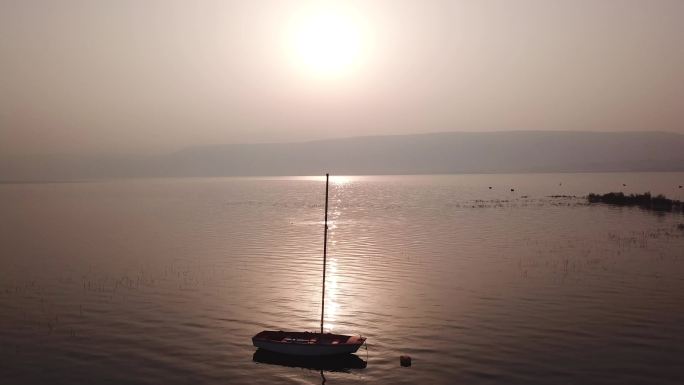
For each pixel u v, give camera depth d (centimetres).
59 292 4162
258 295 3997
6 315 3575
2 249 6325
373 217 9625
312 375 2603
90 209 12606
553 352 2822
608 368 2616
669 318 3319
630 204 10975
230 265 5147
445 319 3384
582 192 15725
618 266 4806
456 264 5056
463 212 10119
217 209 12119
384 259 5369
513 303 3703
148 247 6362
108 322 3406
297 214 10556
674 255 5269
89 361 2794
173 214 10938
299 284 4328
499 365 2675
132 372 2659
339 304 3738
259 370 2669
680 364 2645
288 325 3316
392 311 3566
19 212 11938
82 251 6119
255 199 15762
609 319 3322
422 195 16088
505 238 6625
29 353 2909
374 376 2583
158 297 3975
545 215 9212
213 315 3525
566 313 3456
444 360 2750
